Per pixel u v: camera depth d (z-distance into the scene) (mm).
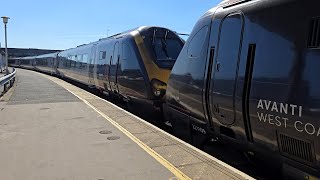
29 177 5027
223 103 5660
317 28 3902
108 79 15500
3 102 13828
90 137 7559
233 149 6918
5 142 7113
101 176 5043
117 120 9719
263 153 4934
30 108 12180
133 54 12023
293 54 4188
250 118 4969
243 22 5285
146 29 11961
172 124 8516
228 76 5527
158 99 10984
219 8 6254
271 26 4633
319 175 3939
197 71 6719
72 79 29000
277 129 4422
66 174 5148
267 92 4562
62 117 10250
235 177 4832
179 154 6082
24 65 80688
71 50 29781
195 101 6809
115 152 6316
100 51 17766
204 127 6672
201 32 6754
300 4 4176
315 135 3820
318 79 3799
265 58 4672
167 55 11445
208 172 5086
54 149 6559
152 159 5836
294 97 4094
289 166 4457
